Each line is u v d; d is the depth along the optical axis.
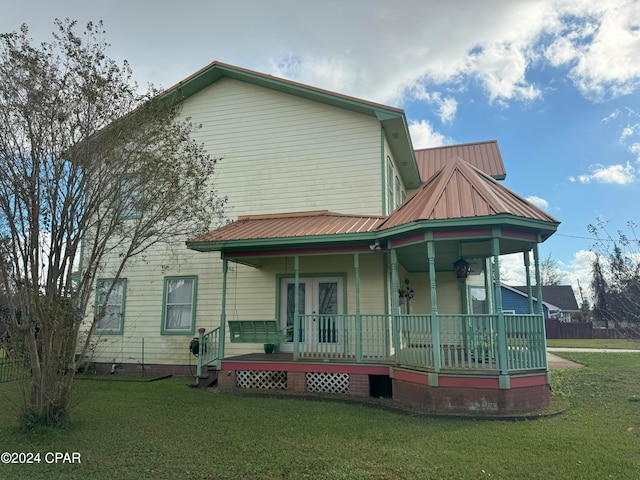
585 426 6.89
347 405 8.62
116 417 7.54
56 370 6.79
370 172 12.64
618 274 9.58
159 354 13.11
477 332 8.12
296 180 13.20
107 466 5.27
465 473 4.93
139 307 13.49
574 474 4.91
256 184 13.49
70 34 6.85
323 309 12.06
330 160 13.03
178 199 8.58
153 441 6.16
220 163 13.86
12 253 6.49
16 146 6.50
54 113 6.57
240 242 10.47
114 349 13.41
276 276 12.56
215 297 12.99
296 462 5.29
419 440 6.14
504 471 4.99
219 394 9.84
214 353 11.66
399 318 9.15
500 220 7.89
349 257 12.06
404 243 9.12
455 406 7.82
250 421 7.27
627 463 5.23
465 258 11.99
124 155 7.41
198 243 10.61
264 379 10.44
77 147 6.86
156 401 8.94
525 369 8.06
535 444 5.94
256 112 13.92
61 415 6.84
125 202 7.79
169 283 13.45
